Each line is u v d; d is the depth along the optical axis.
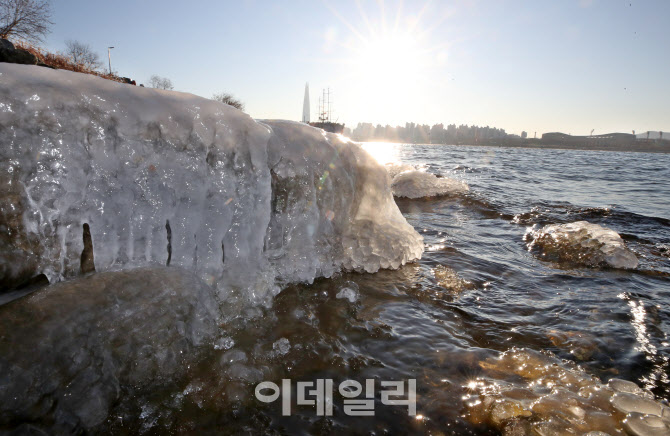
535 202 6.04
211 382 1.47
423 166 13.32
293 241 2.50
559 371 1.59
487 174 11.00
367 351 1.73
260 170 2.21
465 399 1.42
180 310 1.67
